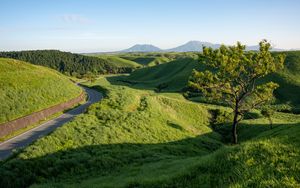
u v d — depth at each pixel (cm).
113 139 3522
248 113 7388
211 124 6612
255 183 1092
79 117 4091
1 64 6812
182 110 6700
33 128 4056
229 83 4834
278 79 11369
